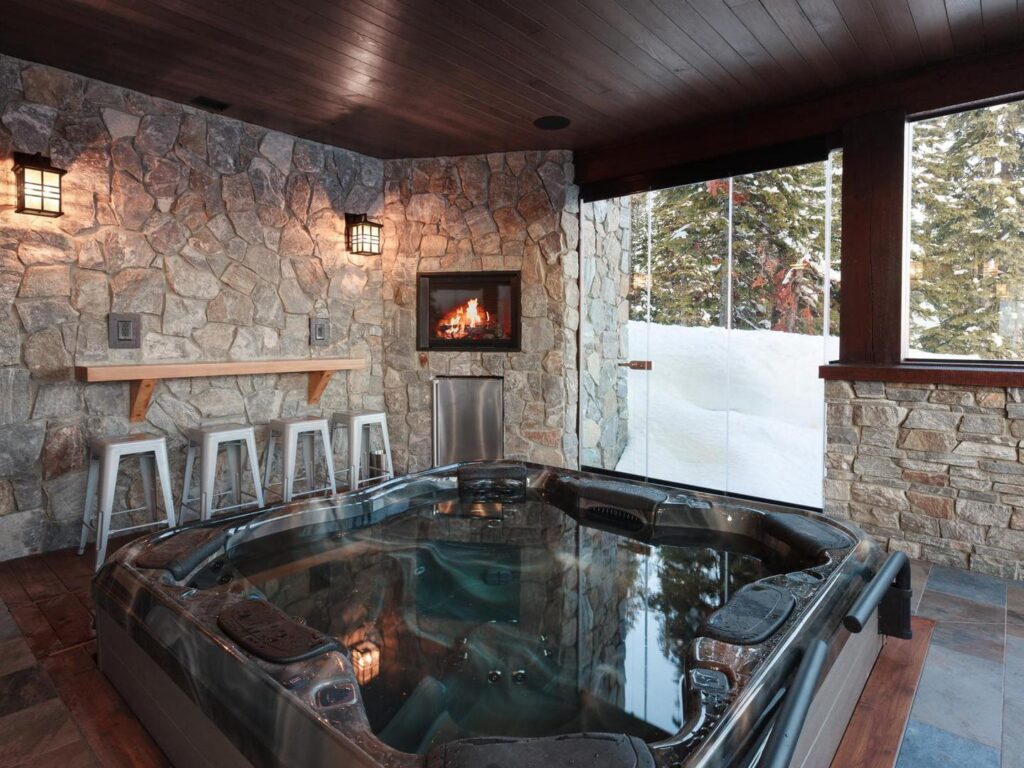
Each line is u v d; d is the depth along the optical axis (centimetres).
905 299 330
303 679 129
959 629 241
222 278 398
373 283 487
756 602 165
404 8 256
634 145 430
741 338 407
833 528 230
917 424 309
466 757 105
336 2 252
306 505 269
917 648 227
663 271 436
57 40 288
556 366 458
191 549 210
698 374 427
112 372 325
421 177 478
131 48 296
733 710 122
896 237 323
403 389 489
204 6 256
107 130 344
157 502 370
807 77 325
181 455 383
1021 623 246
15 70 311
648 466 452
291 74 322
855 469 328
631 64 310
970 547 298
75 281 337
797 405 388
